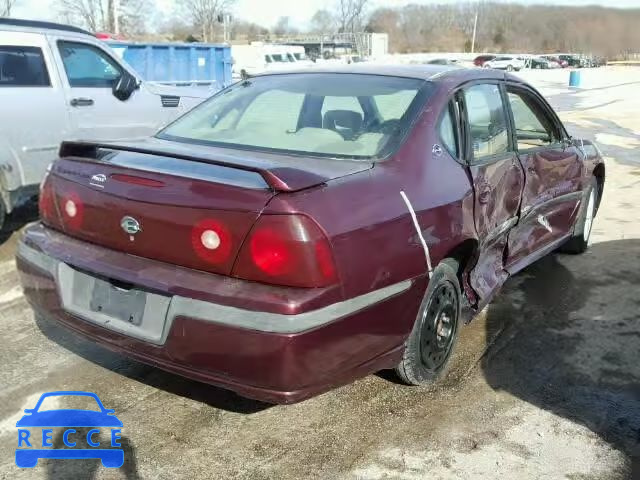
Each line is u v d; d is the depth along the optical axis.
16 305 4.39
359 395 3.37
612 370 3.72
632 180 9.16
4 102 5.57
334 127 3.41
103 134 6.43
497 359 3.81
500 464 2.86
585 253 5.82
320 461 2.84
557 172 4.73
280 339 2.44
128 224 2.80
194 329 2.56
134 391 3.36
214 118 3.77
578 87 30.08
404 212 2.92
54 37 6.05
